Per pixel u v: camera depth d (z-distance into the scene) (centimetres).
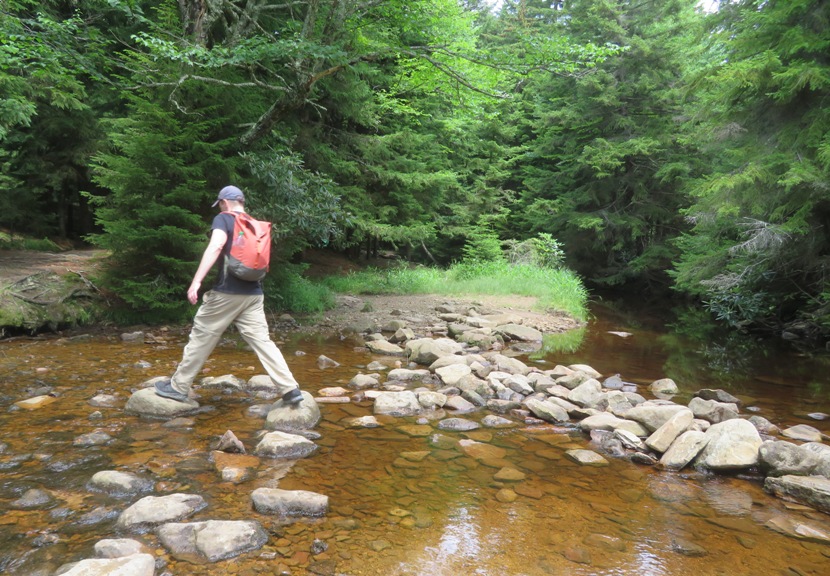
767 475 337
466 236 1958
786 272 1062
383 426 405
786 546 250
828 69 855
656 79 1792
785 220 969
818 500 294
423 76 1227
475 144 2075
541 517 272
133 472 302
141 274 788
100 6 1159
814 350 909
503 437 396
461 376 523
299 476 309
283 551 230
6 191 1250
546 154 2158
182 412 409
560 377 575
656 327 1166
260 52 698
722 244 1190
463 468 332
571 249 2011
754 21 963
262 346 403
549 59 826
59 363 544
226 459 323
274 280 945
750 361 779
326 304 1055
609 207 1961
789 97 914
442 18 1415
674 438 374
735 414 443
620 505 290
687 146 1722
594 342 899
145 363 548
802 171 802
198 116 801
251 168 827
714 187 903
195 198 759
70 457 320
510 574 219
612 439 385
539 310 1160
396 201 1468
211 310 397
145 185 757
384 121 1620
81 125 1282
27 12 981
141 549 223
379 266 1920
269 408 427
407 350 687
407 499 286
